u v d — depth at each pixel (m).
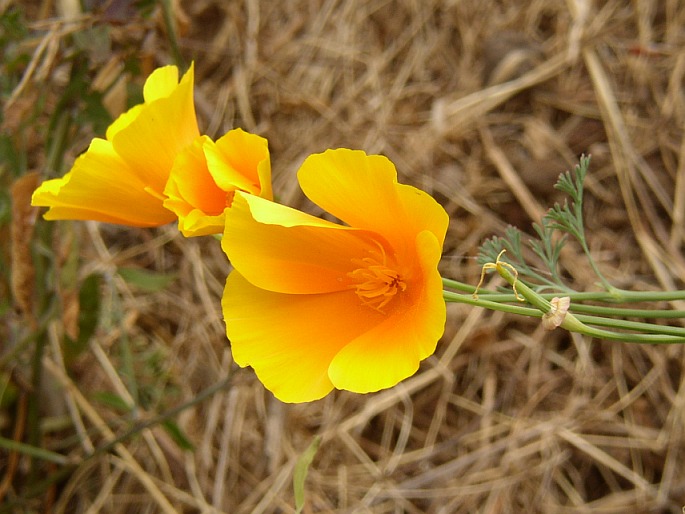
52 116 0.24
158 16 0.24
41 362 0.26
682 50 0.35
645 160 0.33
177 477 0.29
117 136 0.14
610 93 0.34
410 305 0.14
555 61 0.35
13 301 0.26
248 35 0.37
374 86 0.37
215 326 0.32
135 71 0.24
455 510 0.29
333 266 0.14
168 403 0.31
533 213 0.33
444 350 0.31
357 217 0.14
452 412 0.31
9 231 0.25
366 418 0.30
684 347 0.30
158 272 0.34
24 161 0.24
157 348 0.32
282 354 0.14
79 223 0.31
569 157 0.33
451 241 0.33
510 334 0.32
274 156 0.36
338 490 0.30
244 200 0.13
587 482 0.30
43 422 0.28
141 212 0.15
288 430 0.31
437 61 0.37
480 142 0.35
